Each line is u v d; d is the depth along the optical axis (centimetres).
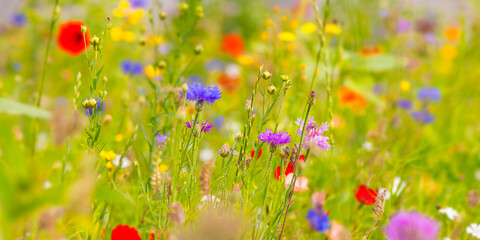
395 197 192
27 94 285
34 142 195
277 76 204
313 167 202
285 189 176
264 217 177
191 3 209
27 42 358
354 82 305
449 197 209
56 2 196
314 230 178
